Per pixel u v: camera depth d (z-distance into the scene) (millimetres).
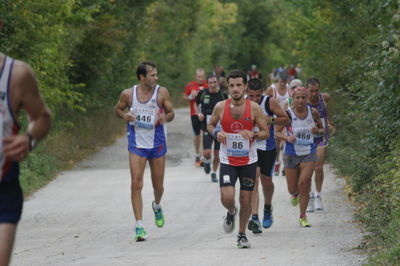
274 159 19156
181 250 16609
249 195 16656
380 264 13367
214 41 111938
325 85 40906
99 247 17516
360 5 32750
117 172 33906
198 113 30625
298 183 20562
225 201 16609
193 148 43062
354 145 29438
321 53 40938
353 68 27656
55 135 38438
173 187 27906
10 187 8547
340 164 29109
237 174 16734
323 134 20125
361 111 24203
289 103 27188
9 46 26266
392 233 15227
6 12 25562
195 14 88188
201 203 24266
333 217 20938
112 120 49531
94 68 44125
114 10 45875
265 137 16609
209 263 14750
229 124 16562
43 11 28172
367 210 18500
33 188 28469
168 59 81375
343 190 25578
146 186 28250
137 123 18844
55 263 15445
